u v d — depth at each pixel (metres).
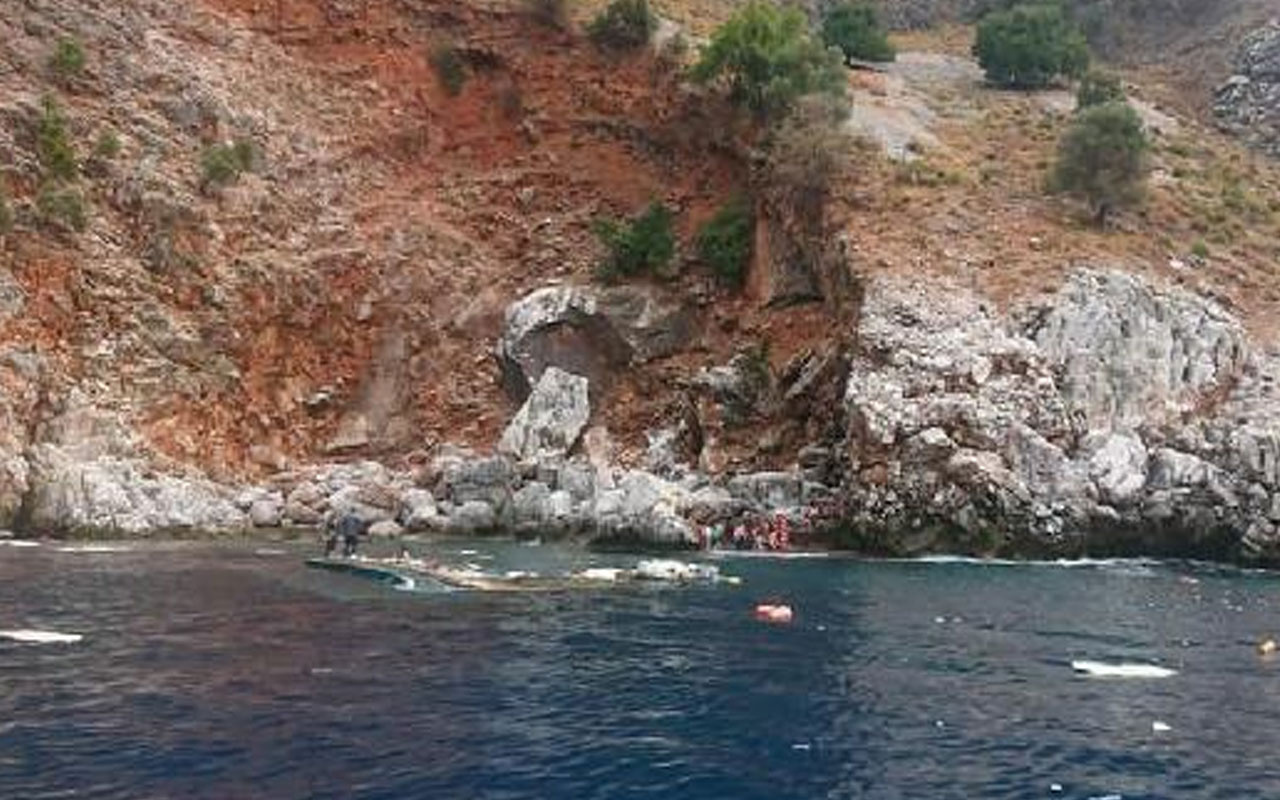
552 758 19.73
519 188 72.94
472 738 20.72
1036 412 50.25
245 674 24.81
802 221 63.28
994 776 19.38
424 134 74.12
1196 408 53.78
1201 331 55.25
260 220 64.44
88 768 18.50
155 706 22.11
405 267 66.69
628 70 75.44
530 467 54.16
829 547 50.34
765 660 27.56
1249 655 29.72
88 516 48.25
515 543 50.72
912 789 18.66
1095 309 54.22
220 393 58.72
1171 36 105.38
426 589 36.44
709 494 52.81
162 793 17.48
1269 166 84.62
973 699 24.34
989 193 65.81
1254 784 19.31
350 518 43.97
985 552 47.88
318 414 62.47
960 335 52.12
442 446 61.69
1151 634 32.31
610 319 63.78
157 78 66.06
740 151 69.75
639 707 23.08
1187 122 90.94
